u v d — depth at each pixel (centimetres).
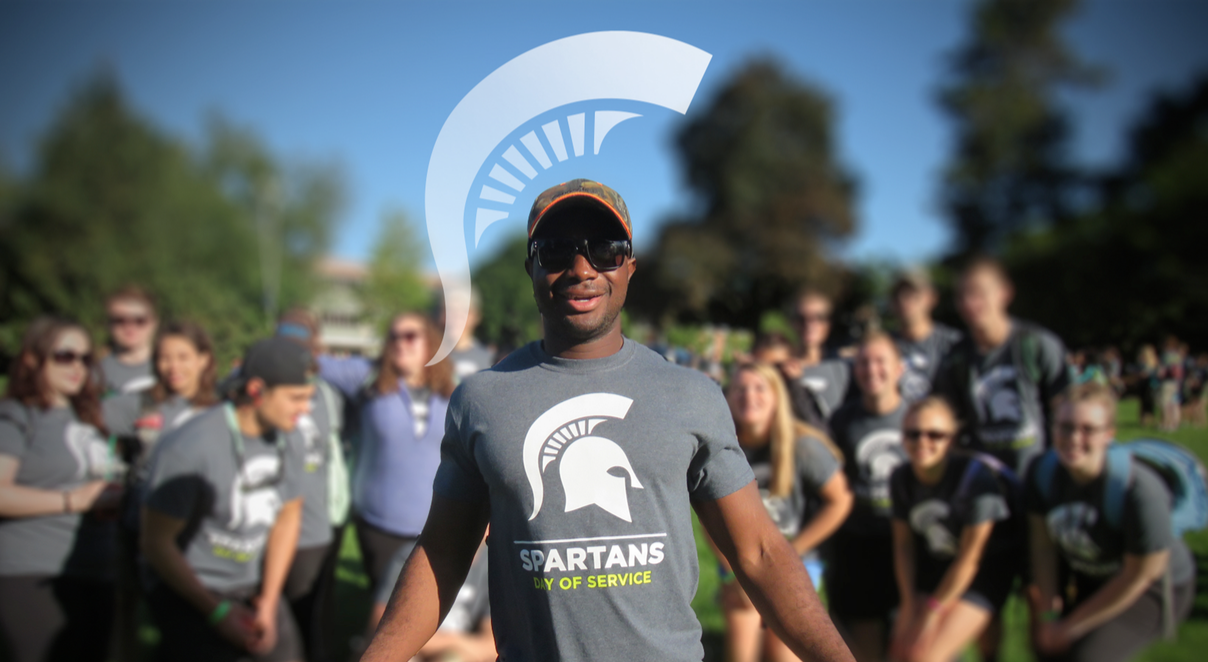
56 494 292
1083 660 286
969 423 385
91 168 2623
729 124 4034
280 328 410
